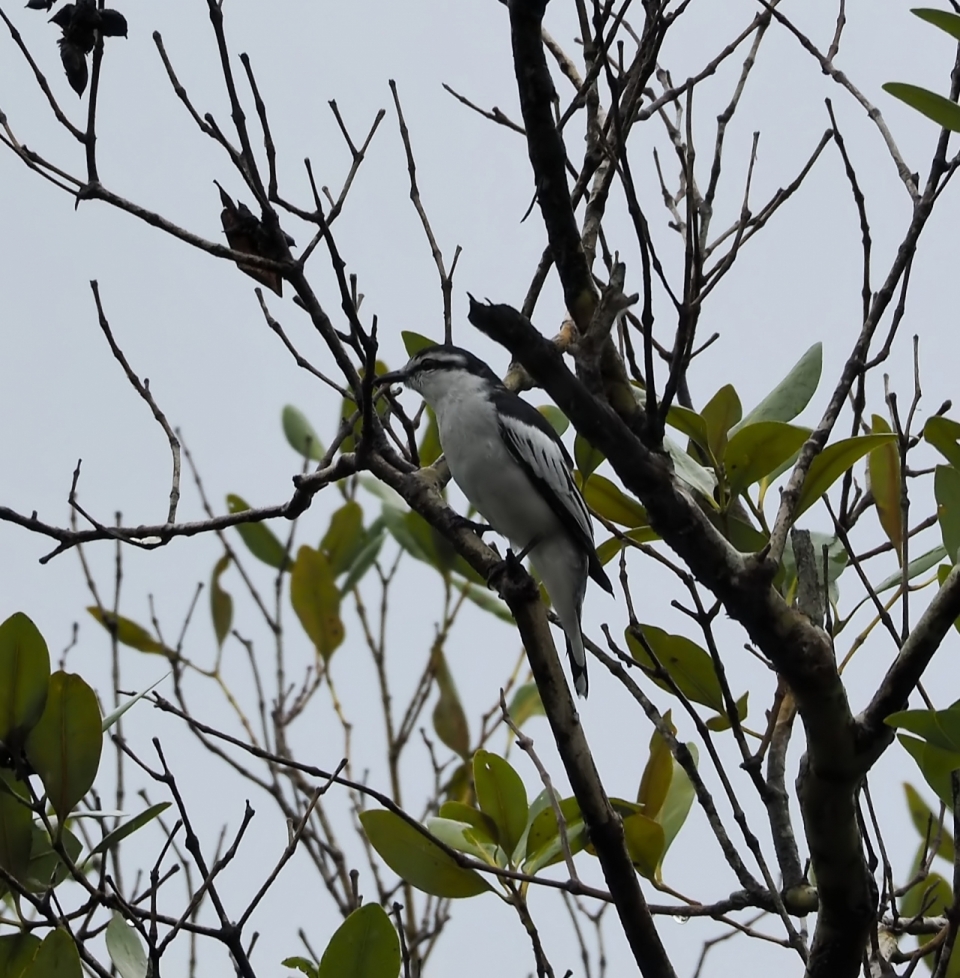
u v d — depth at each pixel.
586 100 9.08
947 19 7.03
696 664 9.50
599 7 7.01
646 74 7.98
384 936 7.62
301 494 9.69
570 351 6.66
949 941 7.12
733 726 8.04
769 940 8.34
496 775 9.34
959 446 8.03
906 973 7.44
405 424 10.36
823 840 6.96
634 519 9.59
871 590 7.90
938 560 9.03
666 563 8.09
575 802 9.45
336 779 7.98
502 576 8.62
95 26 8.40
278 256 9.00
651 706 8.34
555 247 6.71
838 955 7.16
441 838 9.14
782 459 8.59
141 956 7.73
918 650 6.79
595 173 10.04
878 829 7.79
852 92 8.74
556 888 8.34
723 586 6.72
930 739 6.79
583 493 9.56
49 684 7.84
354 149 8.88
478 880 8.85
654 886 9.30
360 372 11.87
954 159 7.93
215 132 8.70
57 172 8.49
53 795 7.80
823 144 8.34
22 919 7.86
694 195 6.88
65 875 8.17
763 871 7.75
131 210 8.61
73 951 7.21
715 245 8.77
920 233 7.56
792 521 7.04
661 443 6.69
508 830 9.32
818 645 6.71
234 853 7.43
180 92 8.67
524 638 8.36
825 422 7.42
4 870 7.61
